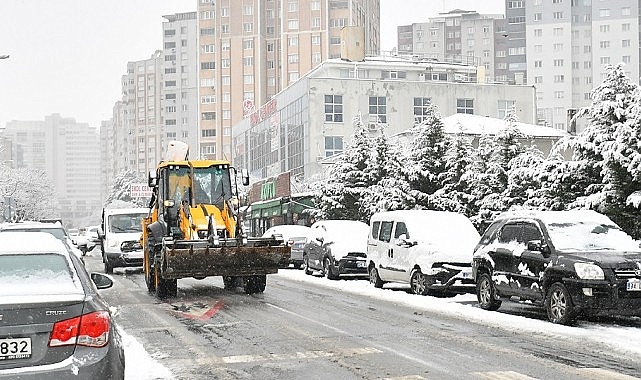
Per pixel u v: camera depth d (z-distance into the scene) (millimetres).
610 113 20484
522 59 150375
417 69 84000
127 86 187875
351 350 10703
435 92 72062
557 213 14641
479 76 83500
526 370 9148
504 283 14898
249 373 9211
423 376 8859
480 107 73562
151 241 20328
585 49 136750
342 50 83125
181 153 20953
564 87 136250
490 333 12242
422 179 31109
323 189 36531
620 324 13406
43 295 6309
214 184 20406
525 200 25234
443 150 31109
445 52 160625
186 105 168875
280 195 53406
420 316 14570
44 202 100812
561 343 11180
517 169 22844
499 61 156875
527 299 14320
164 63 170500
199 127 134500
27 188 92562
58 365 6066
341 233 25391
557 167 21094
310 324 13500
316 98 68250
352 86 69375
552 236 13984
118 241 28984
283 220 53281
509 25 152000
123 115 194250
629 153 19062
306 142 68125
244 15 133375
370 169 35531
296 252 30547
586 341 11359
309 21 126312
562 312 13156
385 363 9695
